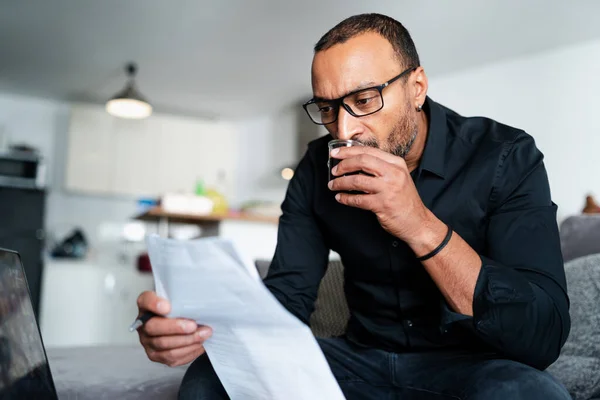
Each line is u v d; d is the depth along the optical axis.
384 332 1.16
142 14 3.93
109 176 5.89
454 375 0.96
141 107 4.73
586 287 1.21
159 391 1.18
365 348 1.17
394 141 1.06
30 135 5.93
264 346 0.79
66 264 4.41
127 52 4.62
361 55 1.02
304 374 0.78
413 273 1.12
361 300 1.21
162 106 6.09
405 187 0.89
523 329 0.89
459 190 1.10
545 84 4.24
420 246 0.90
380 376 1.11
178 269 0.77
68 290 4.37
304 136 5.83
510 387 0.81
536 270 0.96
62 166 6.00
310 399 0.79
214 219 3.57
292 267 1.25
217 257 0.72
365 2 3.63
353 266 1.20
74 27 4.17
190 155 6.21
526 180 1.06
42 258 5.25
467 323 0.92
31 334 0.81
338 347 1.19
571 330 1.18
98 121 5.89
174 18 3.97
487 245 1.06
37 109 5.98
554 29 3.89
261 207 3.79
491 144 1.12
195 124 6.25
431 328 1.11
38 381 0.80
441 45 4.25
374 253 1.15
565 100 4.11
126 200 6.13
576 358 1.14
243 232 3.55
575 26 3.83
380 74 1.02
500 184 1.08
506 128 1.15
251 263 0.71
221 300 0.76
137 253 6.00
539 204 1.04
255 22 3.99
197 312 0.82
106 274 4.44
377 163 0.88
